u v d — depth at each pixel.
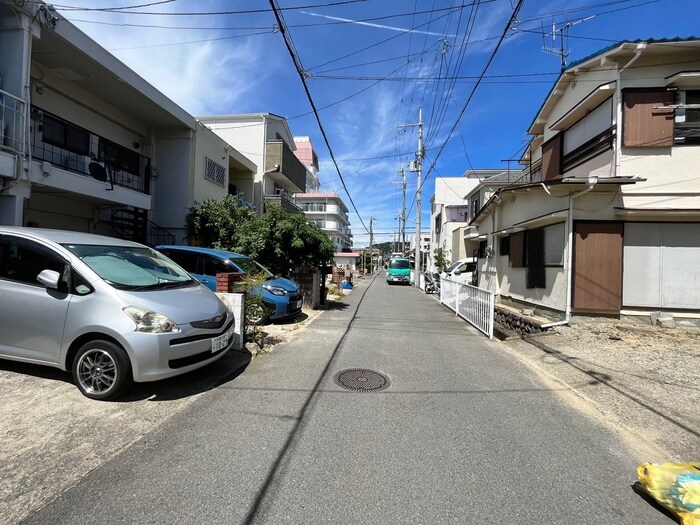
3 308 4.05
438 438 3.31
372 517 2.28
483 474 2.78
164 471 2.68
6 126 7.40
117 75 10.42
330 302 13.87
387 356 6.09
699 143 8.48
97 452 2.91
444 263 26.41
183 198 14.02
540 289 9.95
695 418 3.88
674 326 8.18
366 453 3.02
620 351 6.50
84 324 3.79
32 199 10.32
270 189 22.95
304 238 11.37
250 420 3.54
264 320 8.28
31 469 2.66
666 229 8.48
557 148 11.70
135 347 3.68
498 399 4.31
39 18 7.66
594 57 9.10
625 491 2.63
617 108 8.71
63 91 10.65
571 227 8.53
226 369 5.03
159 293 4.29
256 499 2.41
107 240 4.92
